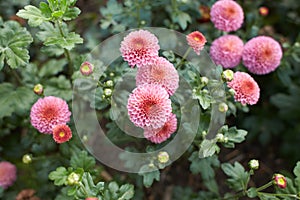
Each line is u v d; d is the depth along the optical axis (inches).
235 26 28.7
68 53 28.5
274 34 37.9
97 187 23.8
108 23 31.4
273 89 36.1
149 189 34.5
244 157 37.5
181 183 36.1
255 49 28.3
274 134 36.6
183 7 31.6
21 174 31.0
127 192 24.6
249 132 36.1
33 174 30.9
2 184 29.2
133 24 31.1
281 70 32.3
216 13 28.6
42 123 24.8
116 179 30.8
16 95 29.5
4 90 29.6
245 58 28.6
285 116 35.5
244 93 24.9
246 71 30.9
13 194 30.3
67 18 24.9
